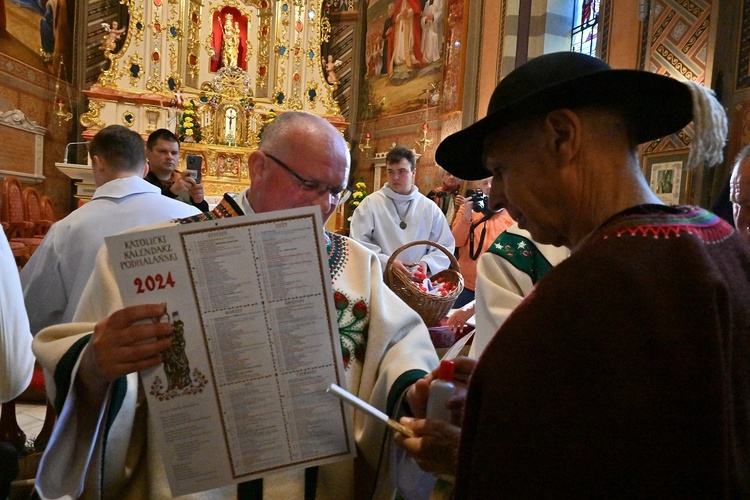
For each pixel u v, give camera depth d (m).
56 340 1.32
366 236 3.83
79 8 10.34
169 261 1.13
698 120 0.71
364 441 1.47
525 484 0.66
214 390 1.18
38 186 9.34
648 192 0.79
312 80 11.52
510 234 1.94
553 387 0.66
